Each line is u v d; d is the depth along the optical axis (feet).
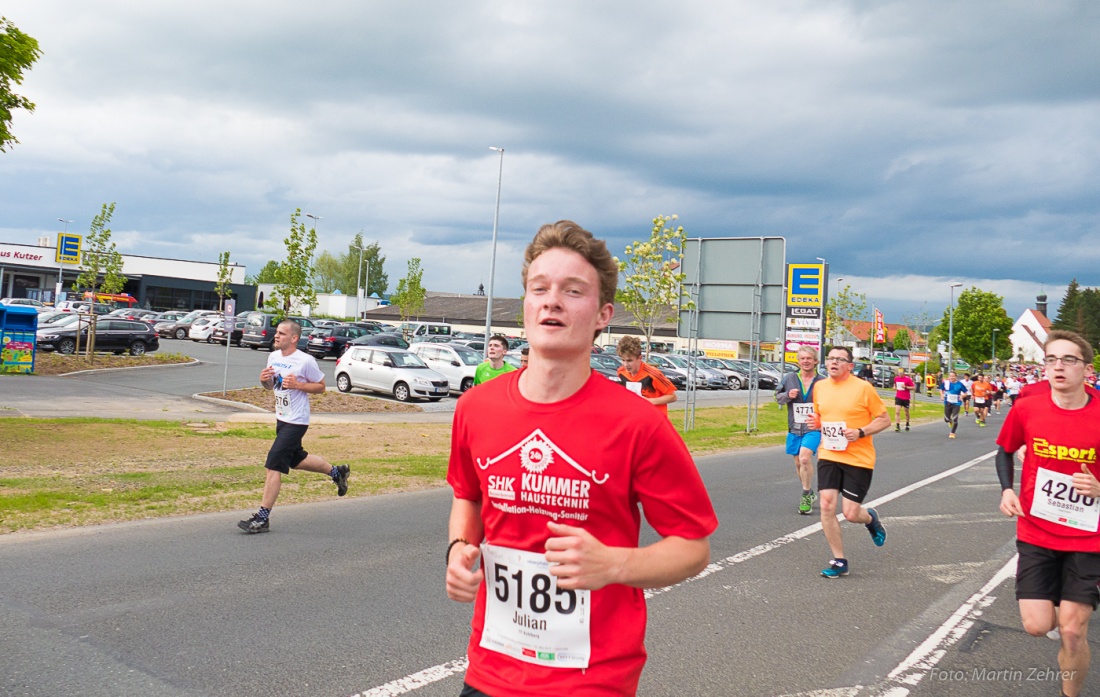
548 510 7.14
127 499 29.48
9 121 41.65
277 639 16.29
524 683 7.13
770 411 104.27
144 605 18.12
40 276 246.27
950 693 15.10
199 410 63.41
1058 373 13.83
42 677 13.92
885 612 20.08
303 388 25.84
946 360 262.26
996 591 22.33
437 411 78.89
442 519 29.25
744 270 73.77
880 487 42.83
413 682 14.29
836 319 201.26
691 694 14.55
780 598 20.95
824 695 14.71
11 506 27.14
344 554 23.52
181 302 254.88
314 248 108.06
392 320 277.44
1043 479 13.92
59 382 75.41
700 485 7.10
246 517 28.17
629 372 32.24
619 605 7.15
